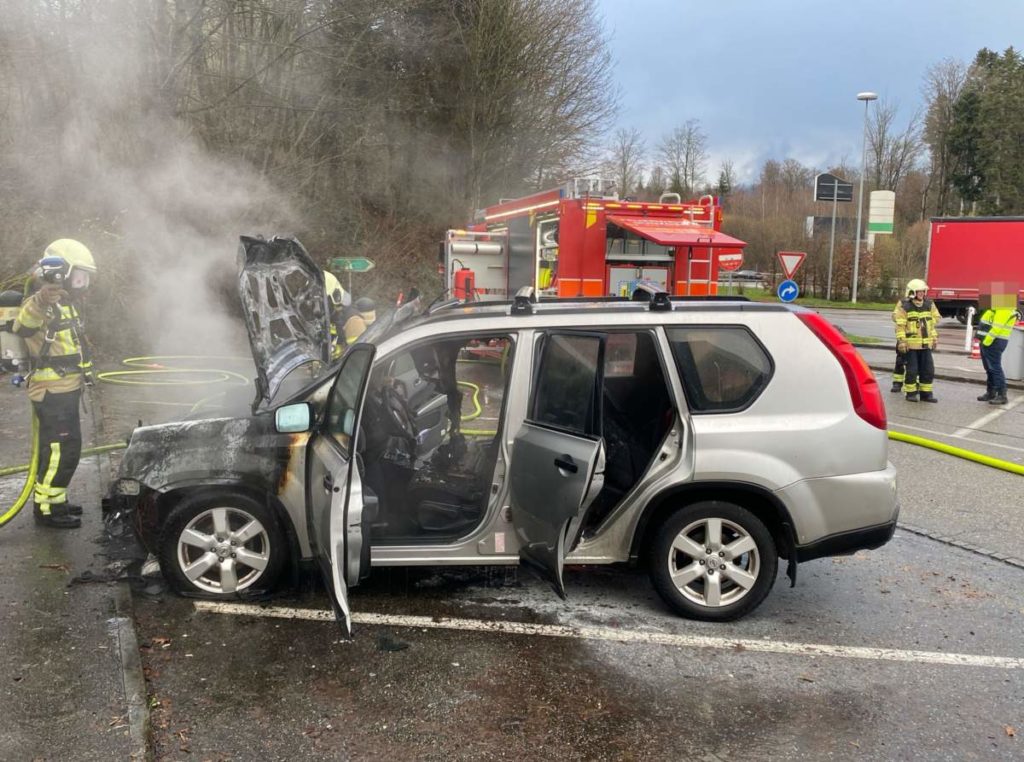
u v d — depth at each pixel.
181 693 3.12
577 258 10.69
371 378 4.00
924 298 10.95
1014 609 4.12
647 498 3.77
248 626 3.70
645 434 4.36
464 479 4.39
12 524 4.96
